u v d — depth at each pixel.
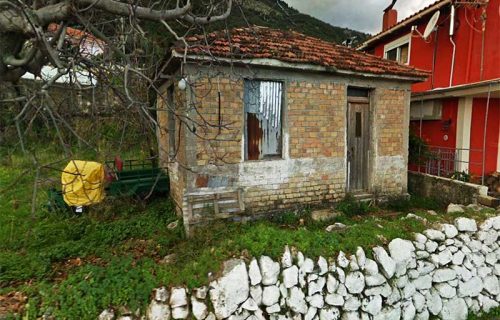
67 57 2.85
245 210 5.35
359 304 3.73
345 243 3.97
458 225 4.60
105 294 3.09
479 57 7.64
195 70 4.82
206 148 5.03
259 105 5.45
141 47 4.48
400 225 4.55
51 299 3.03
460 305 4.31
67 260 4.29
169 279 3.34
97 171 5.90
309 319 3.54
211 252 3.79
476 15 7.71
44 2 2.80
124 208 6.41
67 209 6.14
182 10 2.94
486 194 5.77
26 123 2.60
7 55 2.59
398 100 6.52
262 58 4.90
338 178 6.09
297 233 4.11
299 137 5.68
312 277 3.62
